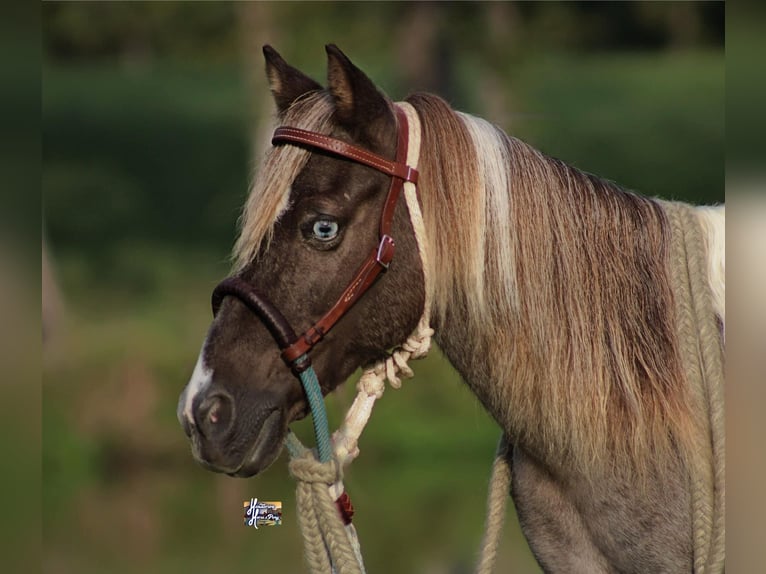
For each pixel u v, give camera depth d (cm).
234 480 1725
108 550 1224
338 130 497
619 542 511
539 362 503
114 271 2731
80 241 3034
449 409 1877
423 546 1198
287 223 486
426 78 2427
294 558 1180
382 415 1870
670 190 3127
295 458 505
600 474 504
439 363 1908
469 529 1292
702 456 498
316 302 486
